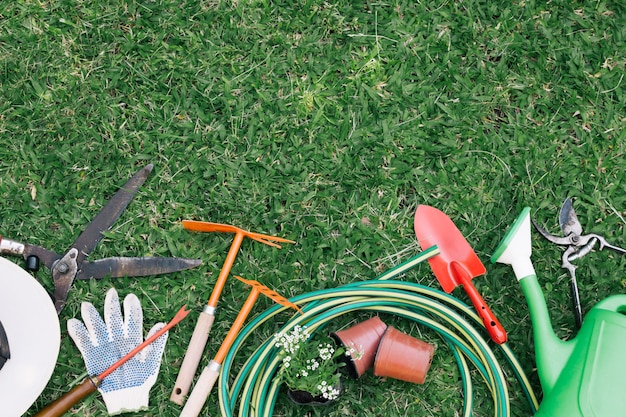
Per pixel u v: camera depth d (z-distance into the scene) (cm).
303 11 213
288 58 211
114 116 208
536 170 209
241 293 200
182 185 205
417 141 210
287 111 210
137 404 194
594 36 216
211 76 210
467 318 204
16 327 184
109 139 206
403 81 213
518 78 214
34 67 208
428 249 194
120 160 206
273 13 214
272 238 196
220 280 193
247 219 205
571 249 202
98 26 210
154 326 197
